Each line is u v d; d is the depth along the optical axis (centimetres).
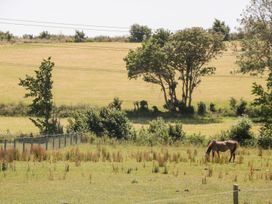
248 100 11738
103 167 3809
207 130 8188
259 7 8550
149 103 11562
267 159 4553
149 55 11006
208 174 3500
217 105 11500
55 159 4119
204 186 3094
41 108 6912
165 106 11062
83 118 6550
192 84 11275
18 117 9612
